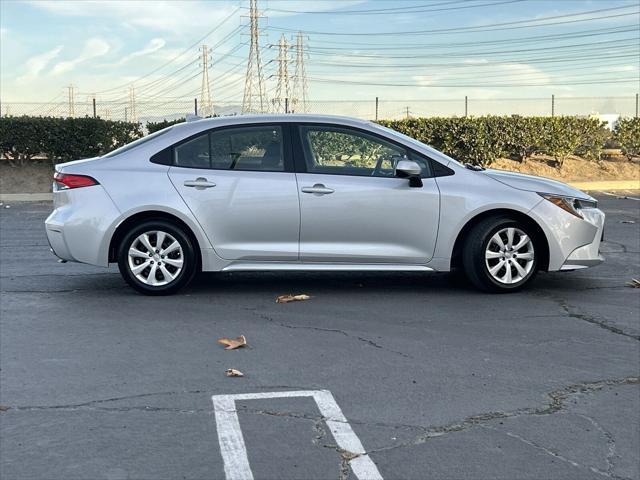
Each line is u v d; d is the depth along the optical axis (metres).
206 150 6.67
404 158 6.72
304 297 6.68
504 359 4.97
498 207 6.60
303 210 6.54
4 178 18.22
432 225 6.61
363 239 6.63
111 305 6.45
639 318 6.04
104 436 3.73
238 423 3.90
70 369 4.75
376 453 3.54
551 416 4.01
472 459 3.49
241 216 6.54
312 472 3.35
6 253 9.37
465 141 19.78
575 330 5.68
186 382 4.52
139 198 6.51
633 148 21.42
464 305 6.45
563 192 6.78
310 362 4.90
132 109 23.02
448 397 4.28
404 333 5.58
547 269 6.79
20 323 5.86
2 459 3.47
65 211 6.59
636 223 12.39
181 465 3.42
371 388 4.41
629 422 3.94
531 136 20.06
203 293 6.93
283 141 6.68
